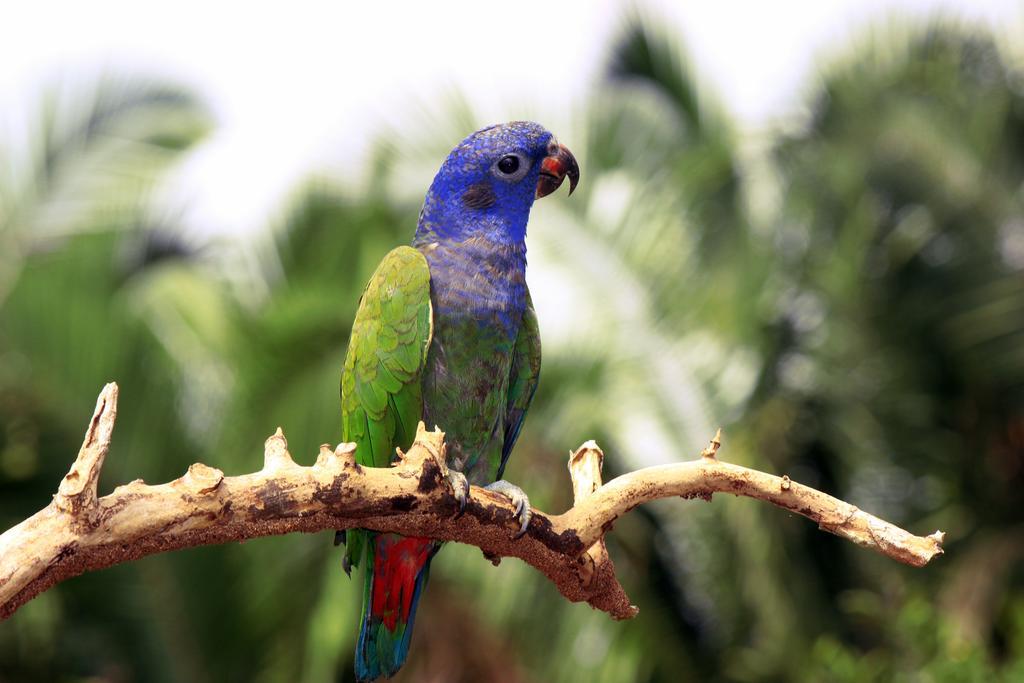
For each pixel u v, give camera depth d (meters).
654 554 16.16
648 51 18.08
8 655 16.64
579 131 16.66
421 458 4.91
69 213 15.08
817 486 17.55
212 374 13.98
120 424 12.98
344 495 4.60
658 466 5.41
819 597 16.30
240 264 14.61
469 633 13.95
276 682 13.45
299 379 13.21
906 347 17.34
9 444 13.48
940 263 17.48
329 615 12.95
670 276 15.88
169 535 4.20
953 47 17.92
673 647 15.72
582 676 14.07
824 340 17.28
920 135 17.28
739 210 17.11
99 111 16.25
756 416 16.28
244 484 4.36
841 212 17.36
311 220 14.52
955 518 17.52
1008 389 17.38
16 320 13.18
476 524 5.21
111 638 13.52
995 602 16.33
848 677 13.88
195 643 13.30
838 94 17.81
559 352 14.52
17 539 3.92
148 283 15.26
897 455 17.48
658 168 17.17
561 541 5.36
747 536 15.48
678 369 15.41
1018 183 17.44
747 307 16.33
